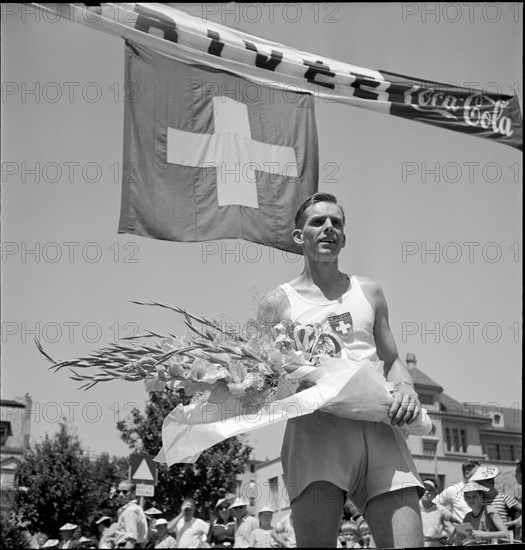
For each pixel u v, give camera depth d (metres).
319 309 2.52
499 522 4.20
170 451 2.35
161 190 4.48
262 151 4.65
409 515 2.35
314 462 2.36
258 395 2.36
